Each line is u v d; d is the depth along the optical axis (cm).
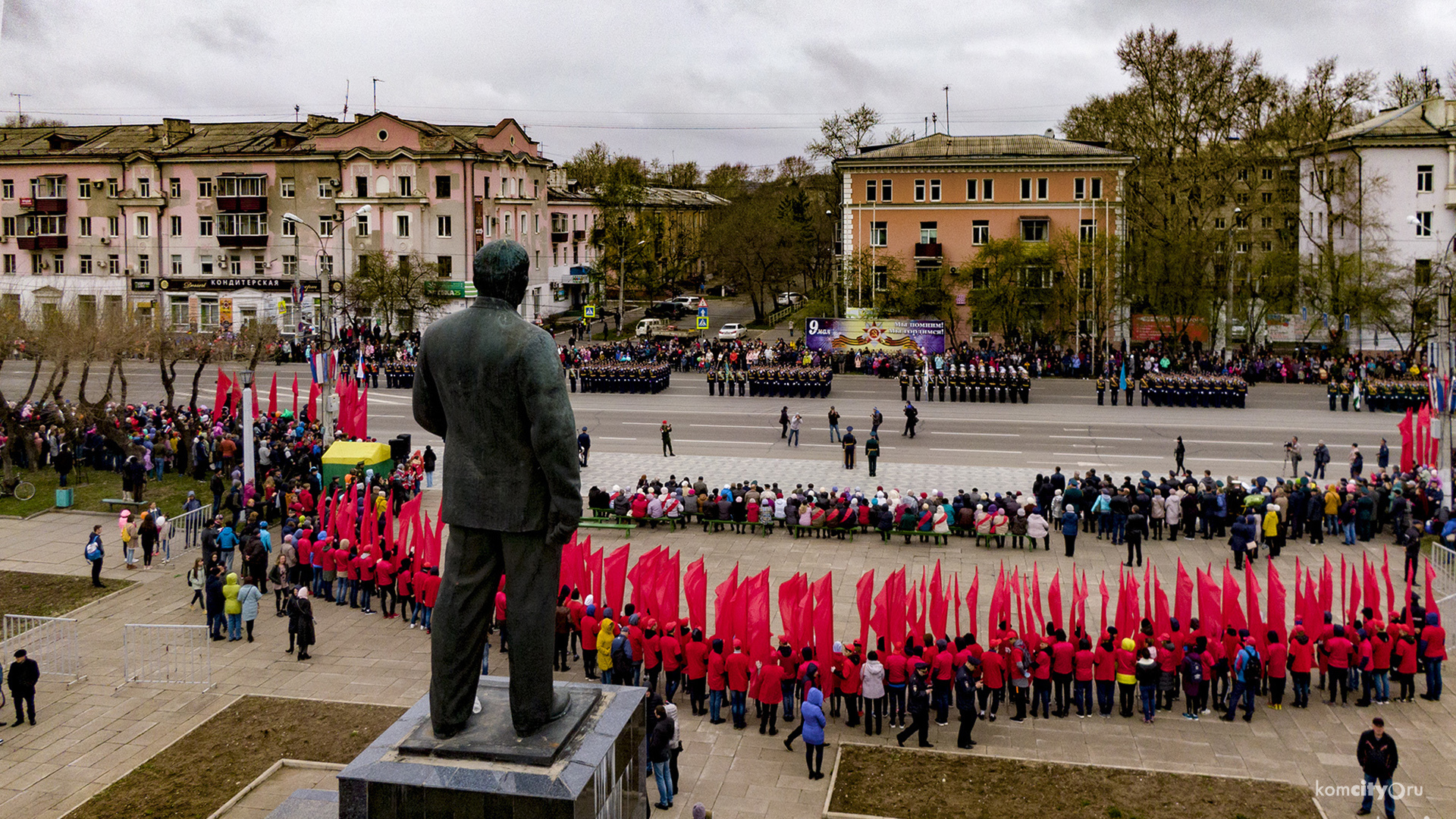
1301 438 5025
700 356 7625
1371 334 7850
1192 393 6012
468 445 1266
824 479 4322
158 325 5572
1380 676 2255
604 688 1423
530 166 9788
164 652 2552
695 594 2352
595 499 3631
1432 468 3953
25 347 6019
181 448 4503
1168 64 7669
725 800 1856
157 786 1886
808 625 2241
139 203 9350
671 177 15712
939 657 2128
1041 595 2923
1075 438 5109
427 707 1363
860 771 1952
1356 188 7781
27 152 9569
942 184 8400
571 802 1162
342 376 5559
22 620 2770
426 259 8950
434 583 2684
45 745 2067
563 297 10688
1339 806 1811
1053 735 2117
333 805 1463
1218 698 2291
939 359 6706
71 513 3888
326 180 9081
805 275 11856
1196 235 7400
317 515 3412
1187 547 3378
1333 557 3269
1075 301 7700
